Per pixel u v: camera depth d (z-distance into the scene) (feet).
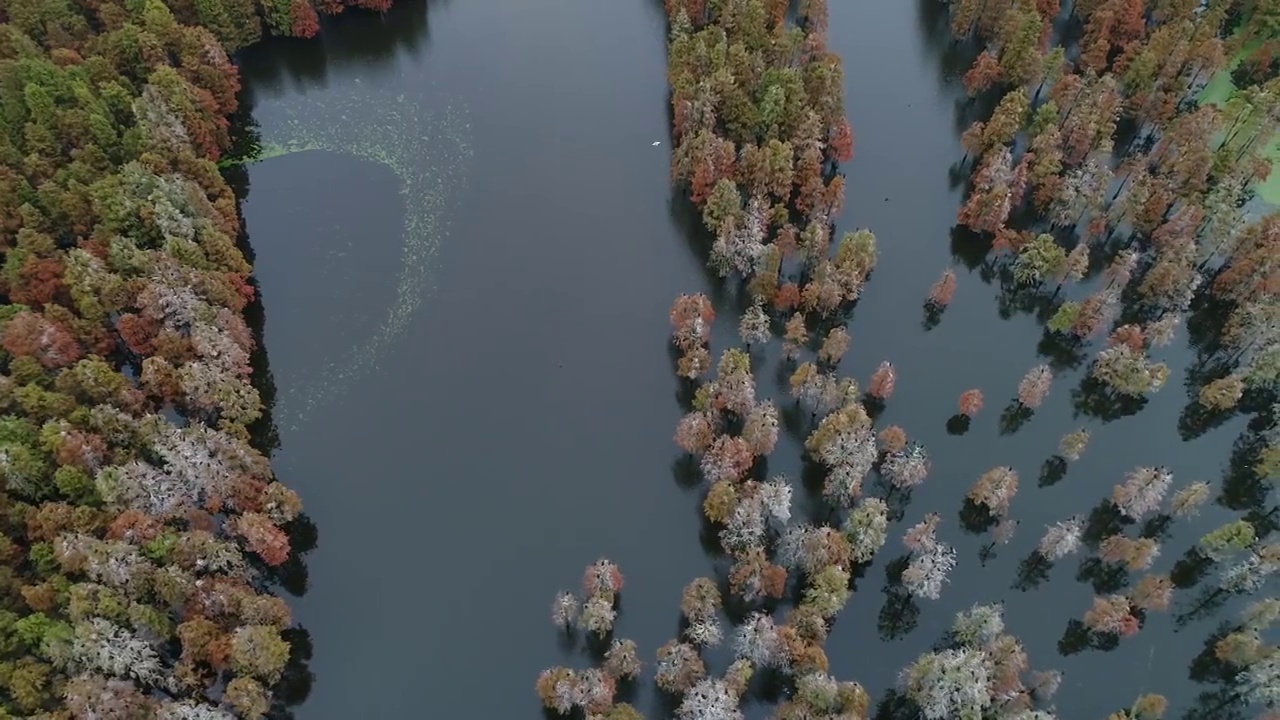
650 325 579.89
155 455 460.55
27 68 577.02
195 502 447.01
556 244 621.72
